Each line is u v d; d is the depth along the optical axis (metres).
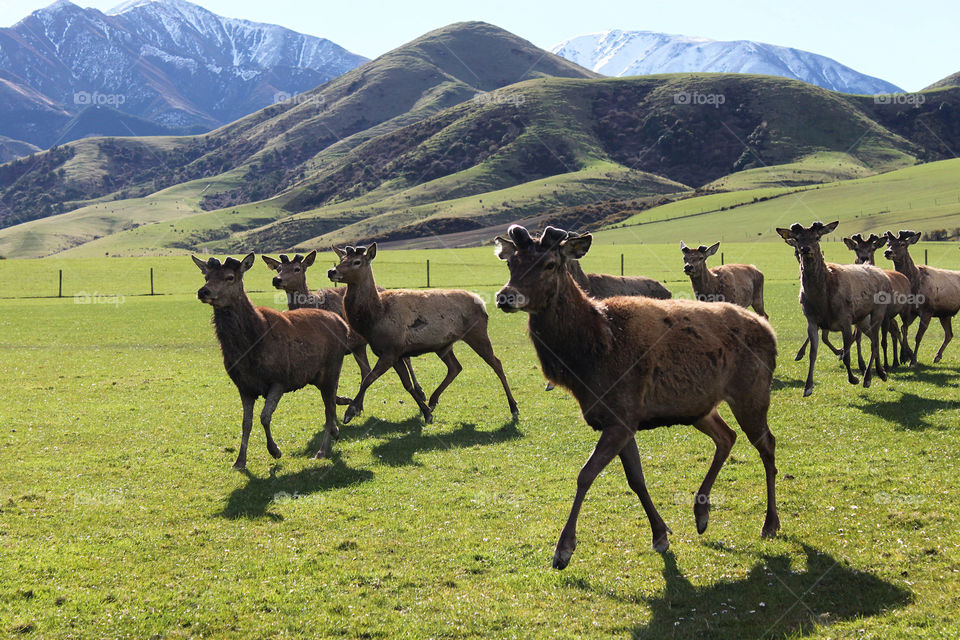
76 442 13.70
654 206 163.75
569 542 7.60
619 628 6.68
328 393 13.55
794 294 44.31
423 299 15.50
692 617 6.81
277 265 19.50
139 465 12.23
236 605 7.25
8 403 17.30
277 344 12.29
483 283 59.22
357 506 10.16
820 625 6.48
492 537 8.93
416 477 11.42
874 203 133.75
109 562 8.29
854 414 14.14
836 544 8.23
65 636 6.64
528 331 8.18
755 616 6.75
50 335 32.06
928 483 9.97
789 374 18.69
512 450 12.82
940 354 20.06
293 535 9.14
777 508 9.53
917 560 7.68
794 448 12.16
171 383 20.14
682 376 8.12
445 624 6.83
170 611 7.14
